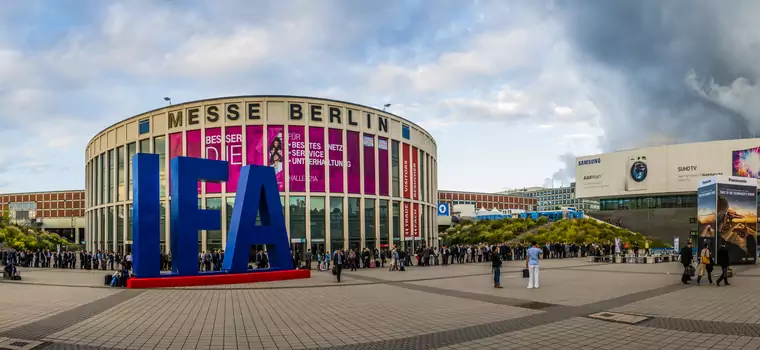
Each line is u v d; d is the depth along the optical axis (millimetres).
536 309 14484
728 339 10188
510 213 102875
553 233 72250
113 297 18453
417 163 60906
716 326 11555
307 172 49656
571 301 16047
